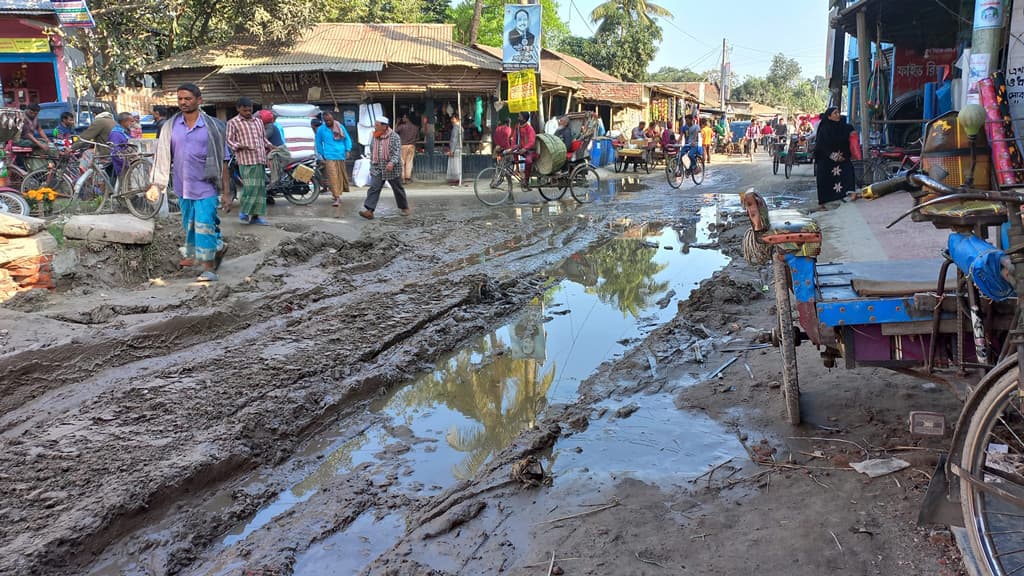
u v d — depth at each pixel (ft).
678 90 133.28
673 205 51.34
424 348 20.70
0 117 33.99
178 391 16.35
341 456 14.93
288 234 30.58
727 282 25.07
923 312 11.69
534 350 21.13
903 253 22.12
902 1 45.55
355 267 28.96
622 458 13.16
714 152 143.74
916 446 12.62
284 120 58.13
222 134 24.58
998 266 9.32
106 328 18.84
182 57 72.69
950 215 10.04
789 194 54.19
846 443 12.99
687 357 18.62
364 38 77.36
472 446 15.10
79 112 49.57
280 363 18.34
